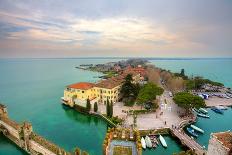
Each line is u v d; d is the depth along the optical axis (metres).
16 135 76.81
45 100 145.38
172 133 80.69
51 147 61.94
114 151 40.47
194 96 99.62
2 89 188.75
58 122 101.62
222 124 96.12
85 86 126.12
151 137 79.19
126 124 87.94
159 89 119.56
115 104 122.62
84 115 110.25
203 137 81.56
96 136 84.50
